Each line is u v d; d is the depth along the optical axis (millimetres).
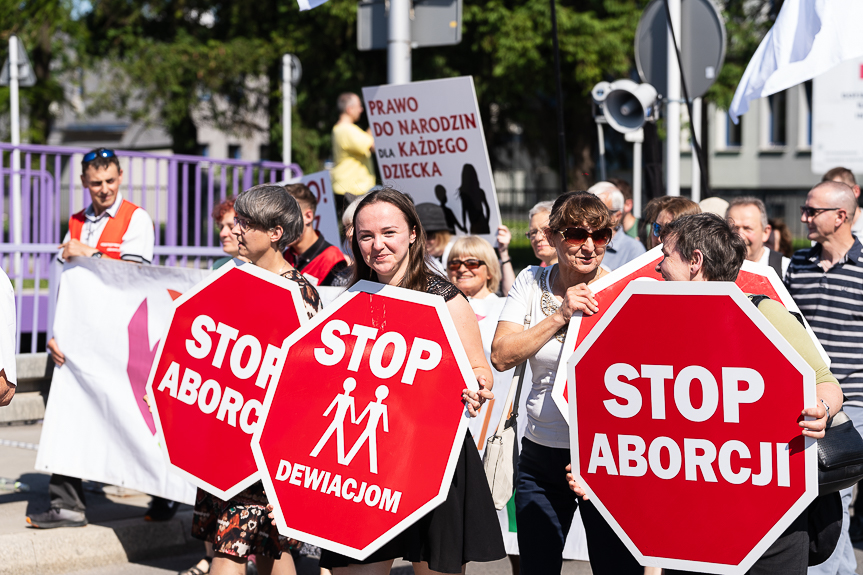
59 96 24531
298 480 3037
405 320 2998
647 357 2736
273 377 3078
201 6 24375
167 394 3506
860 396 4520
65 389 5207
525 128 24469
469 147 5992
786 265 4930
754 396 2629
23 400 7512
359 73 21531
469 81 5887
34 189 8203
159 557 5230
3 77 12016
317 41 21516
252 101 24453
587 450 2805
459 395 2930
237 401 3393
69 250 5320
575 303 3158
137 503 5754
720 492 2666
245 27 23156
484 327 4668
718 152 34500
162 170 10211
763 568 2912
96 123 40750
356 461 3000
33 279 8594
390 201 3086
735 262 2873
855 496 6152
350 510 2990
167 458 3475
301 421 3053
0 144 7977
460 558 3090
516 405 3521
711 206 5195
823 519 3125
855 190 6344
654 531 2730
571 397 2812
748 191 30828
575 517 4559
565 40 19750
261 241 3516
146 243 5566
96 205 5535
